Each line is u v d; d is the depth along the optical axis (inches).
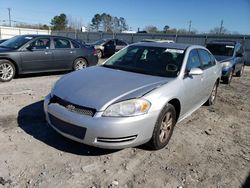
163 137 143.9
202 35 971.9
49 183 108.9
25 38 326.0
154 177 119.3
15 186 105.3
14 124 165.2
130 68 166.7
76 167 122.0
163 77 151.4
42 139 146.4
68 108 125.7
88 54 384.2
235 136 177.8
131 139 123.4
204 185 116.8
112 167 124.5
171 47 178.5
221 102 269.6
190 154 143.9
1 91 246.5
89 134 119.3
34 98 226.1
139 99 123.5
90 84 136.4
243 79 467.8
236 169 132.8
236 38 888.9
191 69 161.8
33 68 319.3
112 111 119.1
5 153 129.0
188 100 165.5
